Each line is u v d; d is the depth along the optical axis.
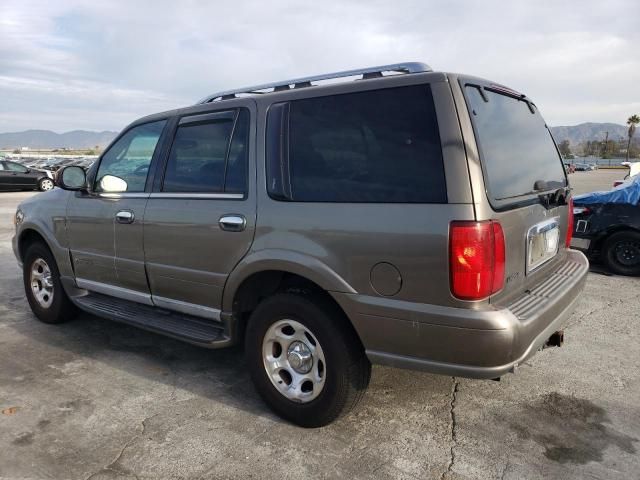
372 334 2.68
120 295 4.11
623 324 4.86
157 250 3.66
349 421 3.14
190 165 3.54
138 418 3.20
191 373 3.87
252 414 3.25
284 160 3.02
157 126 3.85
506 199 2.65
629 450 2.83
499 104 3.01
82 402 3.41
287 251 2.91
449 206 2.43
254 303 3.39
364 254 2.64
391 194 2.60
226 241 3.20
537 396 3.45
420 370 2.59
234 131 3.31
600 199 6.93
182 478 2.62
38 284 5.04
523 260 2.81
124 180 3.98
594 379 3.69
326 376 2.89
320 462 2.73
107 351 4.30
